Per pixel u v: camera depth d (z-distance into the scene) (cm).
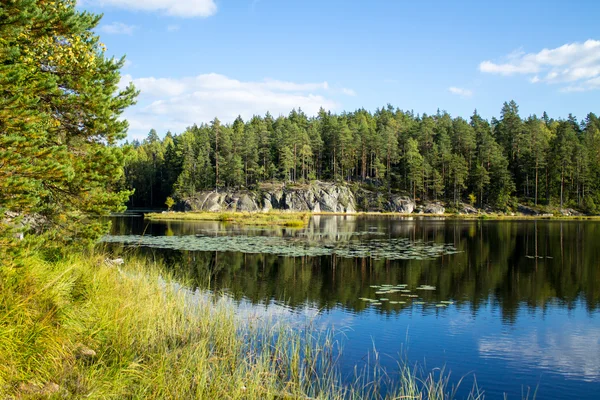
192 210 8969
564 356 983
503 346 1045
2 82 647
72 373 603
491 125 12100
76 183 947
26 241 700
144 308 958
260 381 736
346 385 784
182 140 10744
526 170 9181
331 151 10562
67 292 787
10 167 630
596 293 1619
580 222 6209
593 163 9100
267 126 12050
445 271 2045
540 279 1875
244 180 9975
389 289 1656
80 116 989
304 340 1023
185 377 679
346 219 7144
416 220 6888
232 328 983
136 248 2645
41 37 850
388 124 11669
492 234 4097
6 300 626
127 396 607
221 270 2014
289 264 2202
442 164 9831
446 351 1001
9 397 508
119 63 1113
